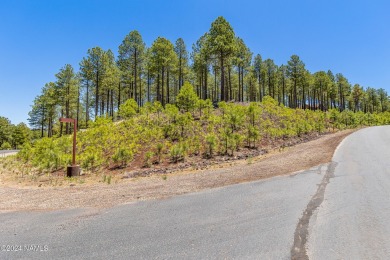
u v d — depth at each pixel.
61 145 17.53
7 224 4.68
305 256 3.12
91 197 6.61
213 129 18.19
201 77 42.16
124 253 3.40
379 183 6.28
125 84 42.47
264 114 24.14
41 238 3.98
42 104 46.78
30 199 6.73
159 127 18.97
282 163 10.15
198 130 17.83
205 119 20.67
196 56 36.75
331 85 60.03
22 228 4.45
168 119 20.97
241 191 6.35
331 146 13.66
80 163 13.84
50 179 11.09
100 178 10.83
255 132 16.05
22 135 53.22
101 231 4.18
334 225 4.01
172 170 11.62
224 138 14.91
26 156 17.11
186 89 21.61
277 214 4.61
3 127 63.38
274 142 17.22
